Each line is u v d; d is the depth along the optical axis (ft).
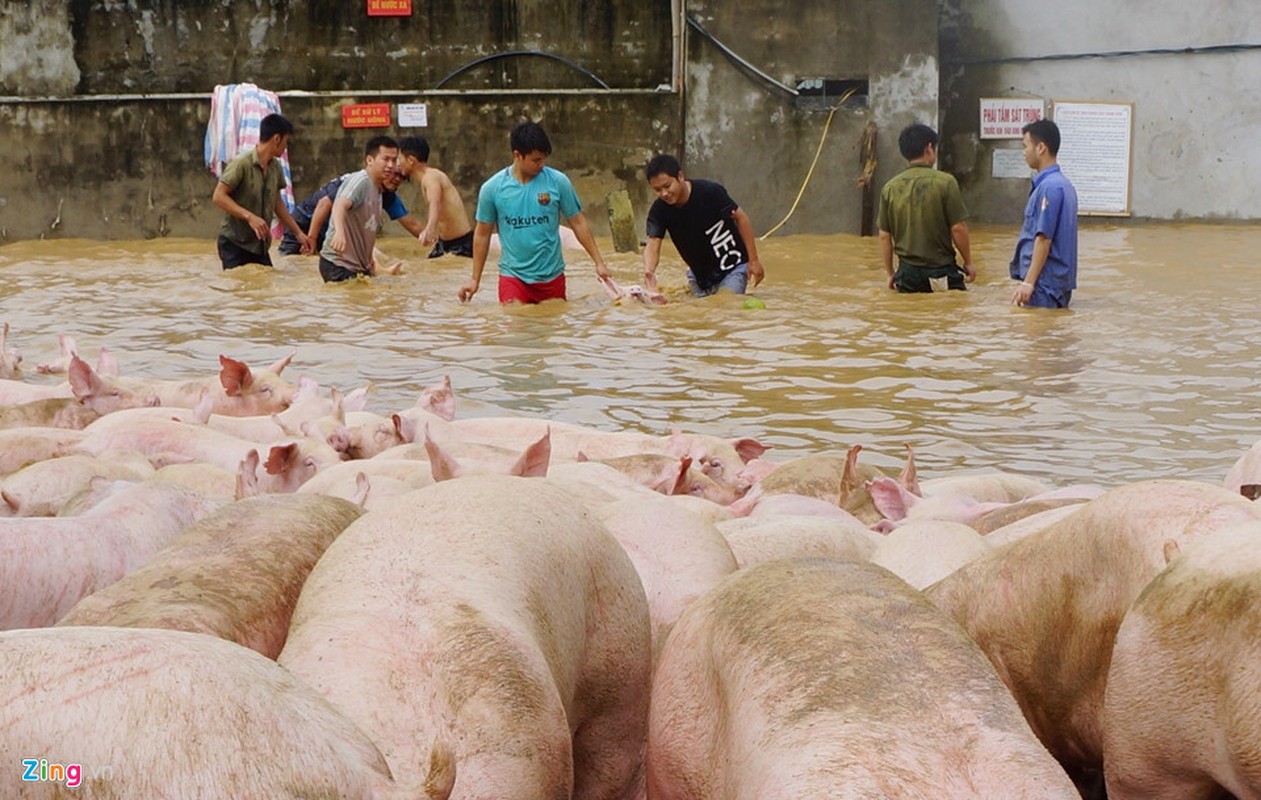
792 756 9.87
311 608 12.26
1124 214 68.64
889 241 48.34
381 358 38.04
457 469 18.25
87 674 8.55
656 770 12.93
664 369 36.65
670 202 46.70
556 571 13.29
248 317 44.24
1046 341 39.63
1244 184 67.97
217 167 64.64
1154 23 67.62
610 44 65.46
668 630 15.42
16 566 16.15
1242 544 12.22
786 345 39.52
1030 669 14.93
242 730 8.68
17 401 30.91
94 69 65.62
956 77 69.26
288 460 23.31
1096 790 15.57
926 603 11.71
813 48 65.21
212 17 65.31
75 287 50.55
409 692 11.27
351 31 65.36
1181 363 36.63
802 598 11.89
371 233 51.85
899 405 32.73
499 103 65.10
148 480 18.72
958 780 9.48
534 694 11.47
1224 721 11.63
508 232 46.01
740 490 24.71
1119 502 14.10
